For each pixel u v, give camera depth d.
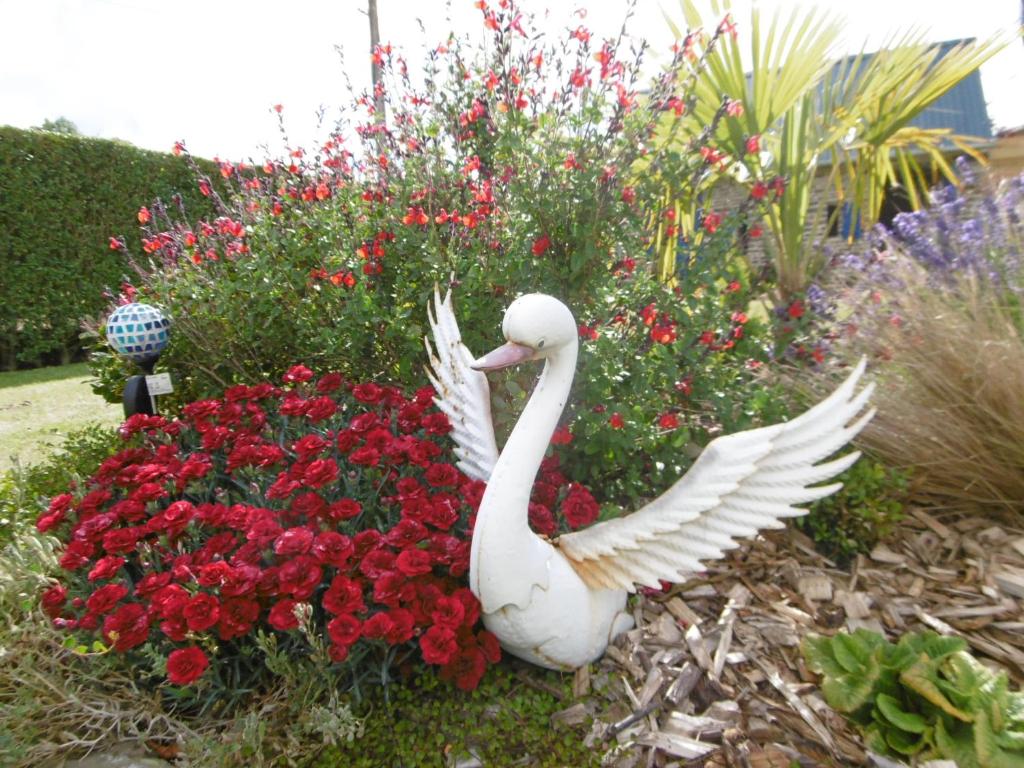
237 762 1.42
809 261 3.58
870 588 1.98
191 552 1.88
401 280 2.81
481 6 2.37
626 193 2.40
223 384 3.69
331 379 2.70
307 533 1.59
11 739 1.47
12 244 7.06
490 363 1.42
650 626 1.80
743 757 1.42
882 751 1.39
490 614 1.55
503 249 2.69
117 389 3.81
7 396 6.00
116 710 1.57
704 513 1.55
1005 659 1.68
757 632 1.78
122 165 7.64
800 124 3.56
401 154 2.98
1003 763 1.26
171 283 3.51
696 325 2.37
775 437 1.50
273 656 1.50
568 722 1.53
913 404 2.33
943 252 2.94
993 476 2.22
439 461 2.37
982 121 9.46
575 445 2.38
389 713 1.55
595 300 2.54
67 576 1.90
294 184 3.40
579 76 2.41
